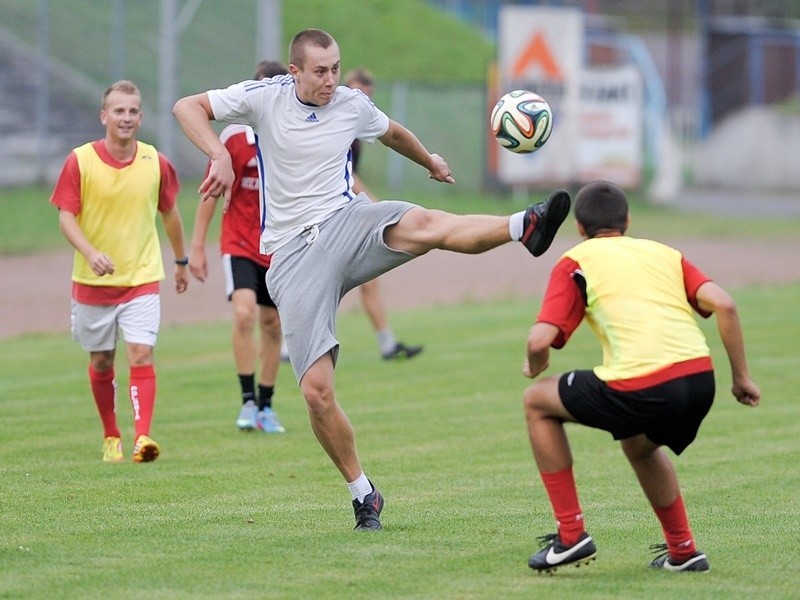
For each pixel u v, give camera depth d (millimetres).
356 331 45000
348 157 18656
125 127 23688
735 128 123375
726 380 34125
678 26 148000
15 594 14930
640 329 15078
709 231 84312
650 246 15773
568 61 92875
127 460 24281
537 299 55125
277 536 18016
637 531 18594
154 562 16484
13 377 34906
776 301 52562
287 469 23422
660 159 103938
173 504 20250
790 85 124062
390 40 123500
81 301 24016
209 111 18344
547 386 15531
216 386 33750
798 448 25641
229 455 24797
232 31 104562
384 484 22188
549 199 16547
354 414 29594
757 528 18844
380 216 18000
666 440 15320
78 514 19422
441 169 19922
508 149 19594
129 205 24000
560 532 15625
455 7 144500
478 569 16203
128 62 99500
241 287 27359
